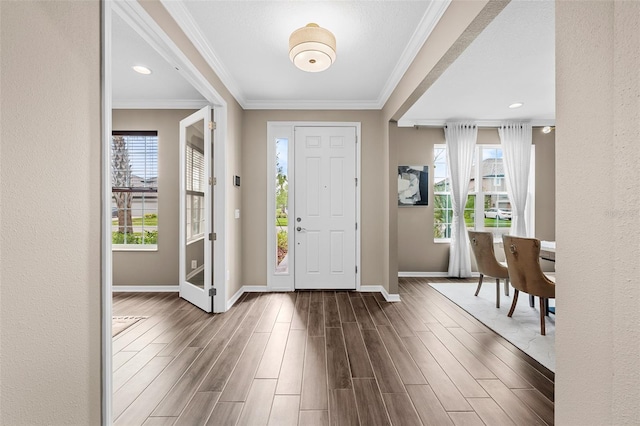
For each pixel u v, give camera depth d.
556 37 0.87
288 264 3.93
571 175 0.83
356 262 3.96
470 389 1.79
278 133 3.93
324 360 2.12
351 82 3.28
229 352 2.23
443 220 4.99
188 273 3.54
